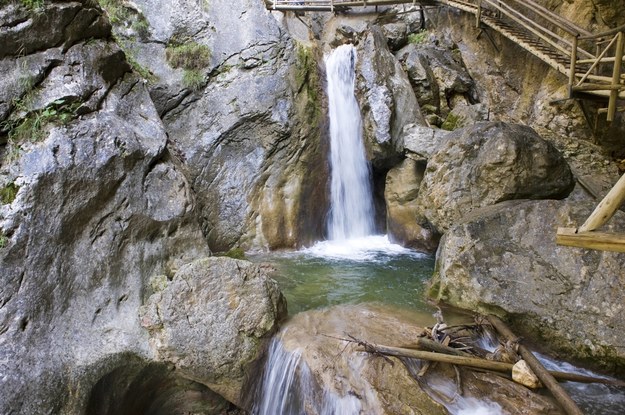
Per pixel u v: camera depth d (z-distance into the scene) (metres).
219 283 5.17
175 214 6.11
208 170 9.16
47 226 4.90
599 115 9.96
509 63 11.43
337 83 10.39
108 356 4.73
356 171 10.48
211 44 9.46
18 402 4.07
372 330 5.41
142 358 4.92
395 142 9.86
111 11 8.86
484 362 4.61
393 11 12.89
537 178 7.13
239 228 9.14
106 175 5.50
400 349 4.71
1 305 4.40
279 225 9.30
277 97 9.38
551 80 10.55
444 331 5.21
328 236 10.13
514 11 9.72
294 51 9.75
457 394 4.34
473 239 6.06
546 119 10.62
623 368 4.68
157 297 5.13
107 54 6.29
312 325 5.56
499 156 7.16
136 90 6.68
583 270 5.25
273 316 5.34
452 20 12.48
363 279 7.51
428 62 11.82
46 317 4.61
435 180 7.91
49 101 5.46
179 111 9.29
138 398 5.21
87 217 5.26
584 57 9.48
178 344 4.94
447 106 11.66
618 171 9.68
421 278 7.56
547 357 5.14
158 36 9.23
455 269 6.05
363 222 10.67
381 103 9.89
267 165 9.40
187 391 5.49
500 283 5.66
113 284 5.23
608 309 4.93
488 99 11.79
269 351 5.27
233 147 9.37
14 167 4.97
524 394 4.32
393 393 4.33
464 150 7.60
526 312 5.34
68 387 4.39
